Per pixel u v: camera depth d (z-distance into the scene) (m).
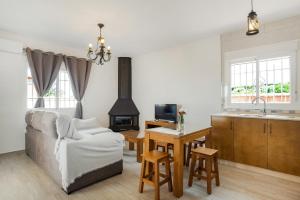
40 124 2.88
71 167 2.30
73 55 4.98
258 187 2.51
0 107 3.81
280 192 2.37
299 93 3.12
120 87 6.02
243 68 3.81
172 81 5.01
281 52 3.28
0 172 2.93
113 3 2.66
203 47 4.34
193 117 4.54
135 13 2.99
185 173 2.98
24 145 4.14
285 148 2.74
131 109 5.90
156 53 5.41
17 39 4.01
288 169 2.72
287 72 3.29
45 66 4.36
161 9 2.86
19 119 4.06
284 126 2.75
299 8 2.87
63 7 2.78
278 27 3.30
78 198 2.21
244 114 3.49
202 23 3.43
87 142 2.48
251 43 3.62
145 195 2.30
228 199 2.21
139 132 4.28
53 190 2.39
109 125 5.76
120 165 2.96
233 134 3.27
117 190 2.42
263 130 2.95
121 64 6.04
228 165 3.34
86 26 3.53
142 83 5.86
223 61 4.02
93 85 5.48
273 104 3.38
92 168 2.53
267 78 3.51
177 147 2.28
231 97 3.97
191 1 2.62
